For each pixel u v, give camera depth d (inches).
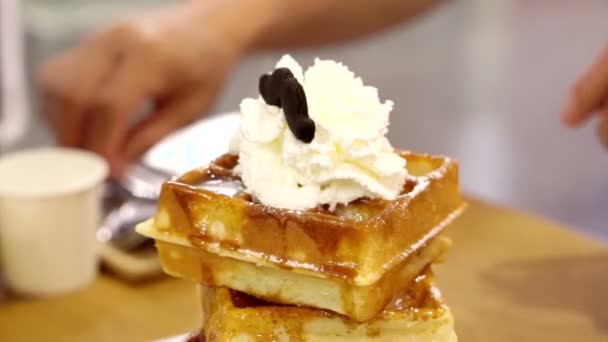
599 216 54.6
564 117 32.0
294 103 20.9
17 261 29.5
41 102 40.6
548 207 55.0
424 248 22.3
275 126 21.3
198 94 38.3
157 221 22.0
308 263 20.9
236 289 21.9
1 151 45.1
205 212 21.5
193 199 21.6
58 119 38.3
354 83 21.9
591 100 31.3
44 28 51.6
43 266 29.5
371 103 21.6
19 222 29.2
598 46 83.1
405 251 21.2
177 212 21.7
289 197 21.2
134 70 36.5
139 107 36.4
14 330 28.3
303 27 42.2
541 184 58.2
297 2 41.4
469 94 71.4
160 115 37.8
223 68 38.8
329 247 20.7
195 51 37.5
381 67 73.4
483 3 86.4
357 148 21.2
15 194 28.9
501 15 90.6
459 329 27.1
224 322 21.7
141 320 28.6
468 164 59.5
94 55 38.3
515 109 69.9
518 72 76.6
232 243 21.4
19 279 29.7
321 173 21.2
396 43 76.3
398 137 62.1
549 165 61.2
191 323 28.4
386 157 21.6
